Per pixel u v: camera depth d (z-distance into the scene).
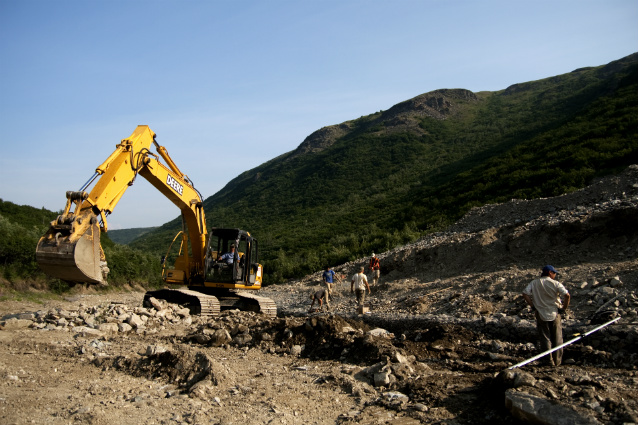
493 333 9.42
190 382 6.58
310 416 5.42
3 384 6.50
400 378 6.56
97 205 10.45
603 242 14.16
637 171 18.08
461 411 5.27
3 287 18.73
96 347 9.31
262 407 5.65
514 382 5.29
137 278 29.31
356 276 15.31
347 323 9.74
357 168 74.62
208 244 15.48
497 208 22.62
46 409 5.52
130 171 11.71
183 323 12.92
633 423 4.24
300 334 9.33
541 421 4.43
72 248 9.39
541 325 6.81
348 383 6.50
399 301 14.91
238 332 10.32
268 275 35.06
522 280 12.77
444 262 18.41
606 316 8.62
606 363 6.70
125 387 6.48
